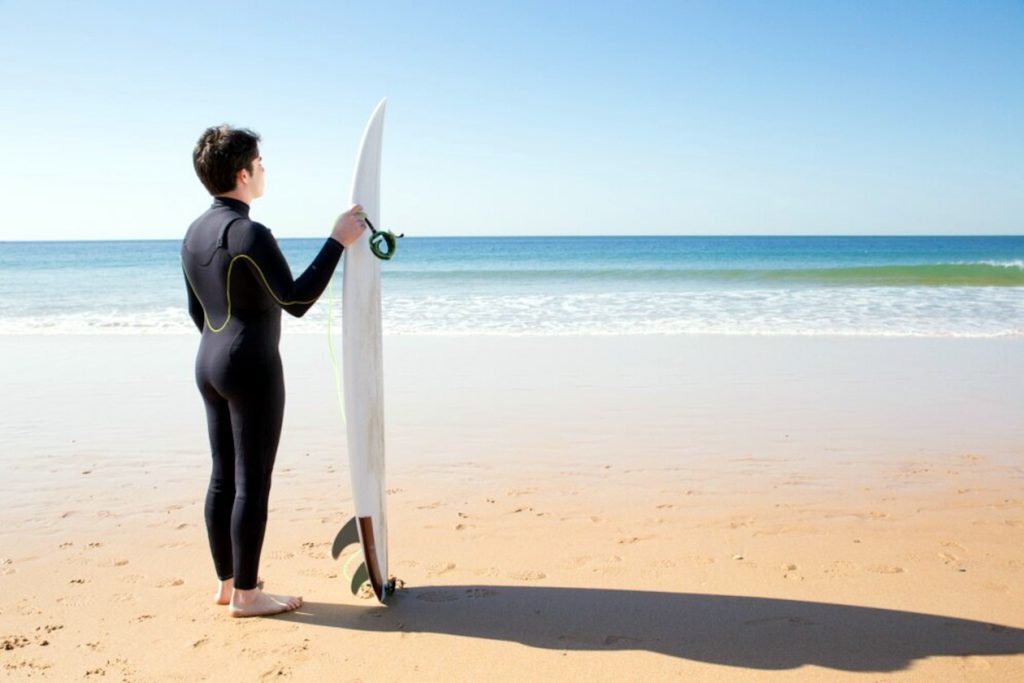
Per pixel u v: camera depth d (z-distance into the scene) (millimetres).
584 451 5512
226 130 2926
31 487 4777
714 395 7402
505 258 42375
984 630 2779
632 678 2496
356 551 3705
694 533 3855
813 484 4684
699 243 81312
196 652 2707
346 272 3033
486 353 10156
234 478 3057
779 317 13430
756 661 2590
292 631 2863
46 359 10070
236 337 2887
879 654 2619
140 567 3506
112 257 46812
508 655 2656
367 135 3139
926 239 106938
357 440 3010
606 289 19938
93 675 2543
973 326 12102
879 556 3504
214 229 2896
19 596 3191
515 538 3826
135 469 5184
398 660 2635
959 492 4488
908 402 7031
